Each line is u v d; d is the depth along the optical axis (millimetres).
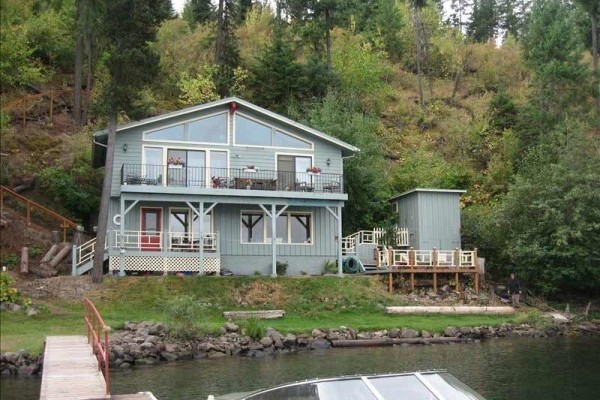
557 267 33531
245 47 61875
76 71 44531
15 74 41188
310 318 27891
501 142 51469
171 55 55031
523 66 64688
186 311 23250
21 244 32656
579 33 57750
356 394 9648
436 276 33000
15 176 37750
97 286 27969
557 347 24250
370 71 57031
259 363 20516
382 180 41312
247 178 33312
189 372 18859
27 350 19641
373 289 31578
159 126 33062
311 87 49531
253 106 34031
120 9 28812
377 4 73938
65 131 43188
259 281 30188
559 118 46750
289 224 35188
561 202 33594
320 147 35750
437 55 69062
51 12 48438
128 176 31109
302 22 59906
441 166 46875
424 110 59000
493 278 36469
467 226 38469
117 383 17156
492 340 26688
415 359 21141
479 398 9828
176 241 32719
